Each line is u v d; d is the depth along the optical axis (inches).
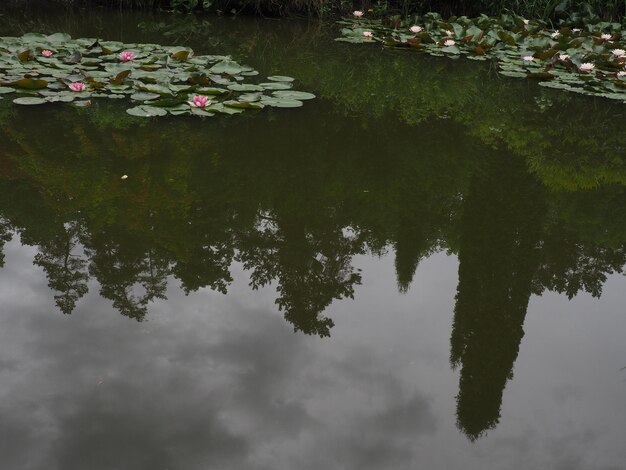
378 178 159.2
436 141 189.8
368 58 291.9
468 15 397.7
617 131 209.3
